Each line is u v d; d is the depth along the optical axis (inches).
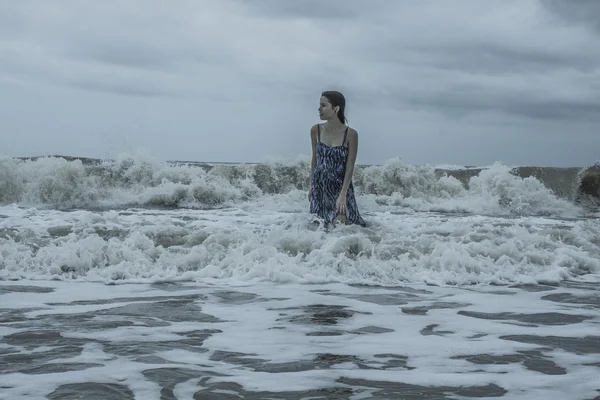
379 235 252.5
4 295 167.8
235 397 90.8
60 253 208.1
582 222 373.4
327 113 291.1
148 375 100.5
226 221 324.5
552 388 96.3
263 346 120.1
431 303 165.3
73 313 147.5
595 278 210.2
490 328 137.4
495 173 539.5
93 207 444.1
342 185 289.6
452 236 266.1
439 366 107.9
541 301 169.8
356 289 184.5
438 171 636.7
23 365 105.4
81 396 90.3
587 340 127.4
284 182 563.2
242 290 180.5
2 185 455.8
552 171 573.3
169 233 253.8
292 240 228.2
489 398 91.5
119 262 208.4
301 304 161.5
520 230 268.7
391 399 90.7
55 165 468.1
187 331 131.3
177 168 535.2
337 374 102.5
